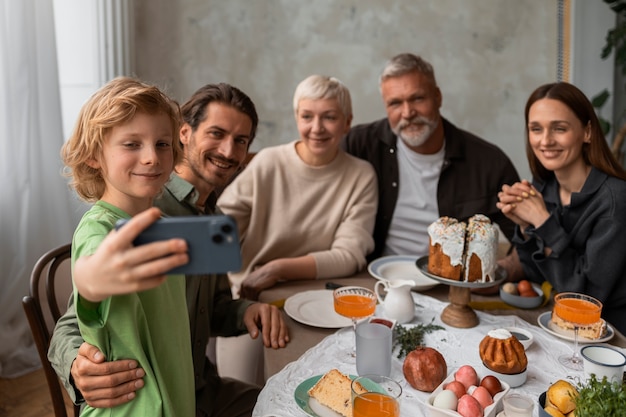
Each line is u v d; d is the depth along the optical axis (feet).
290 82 11.42
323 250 6.97
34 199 8.38
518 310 5.21
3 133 7.99
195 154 5.18
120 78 3.36
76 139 3.28
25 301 4.42
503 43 11.66
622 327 5.59
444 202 7.70
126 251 2.08
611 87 11.82
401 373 4.08
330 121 6.66
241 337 6.20
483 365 4.00
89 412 3.32
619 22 11.61
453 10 11.46
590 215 5.49
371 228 7.06
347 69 11.50
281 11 11.11
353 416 3.19
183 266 2.15
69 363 3.44
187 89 11.03
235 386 5.24
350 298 4.67
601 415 2.93
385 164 7.83
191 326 4.69
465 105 11.90
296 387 3.82
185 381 3.43
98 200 3.45
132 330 3.03
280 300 5.44
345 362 4.19
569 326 4.64
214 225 2.11
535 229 5.46
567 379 3.97
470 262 4.67
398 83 7.20
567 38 11.66
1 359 8.16
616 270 5.36
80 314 2.85
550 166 5.71
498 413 3.43
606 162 5.58
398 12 11.37
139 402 3.14
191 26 10.80
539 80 11.85
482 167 7.73
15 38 7.88
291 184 6.95
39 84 8.36
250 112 5.28
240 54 11.12
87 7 9.18
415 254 7.75
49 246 8.73
